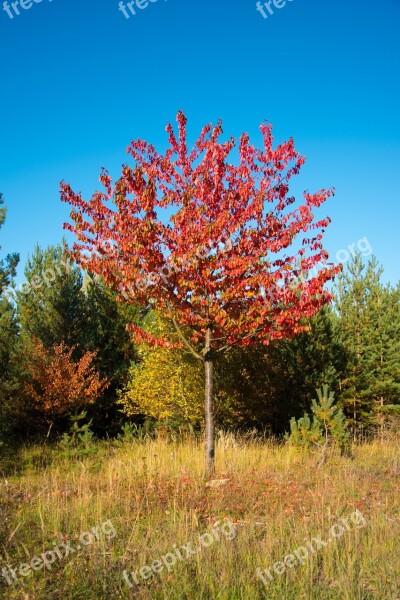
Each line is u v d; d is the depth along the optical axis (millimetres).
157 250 9125
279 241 9227
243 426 17703
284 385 18234
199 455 11320
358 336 22016
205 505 7340
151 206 9125
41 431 18047
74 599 4285
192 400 15211
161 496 7719
